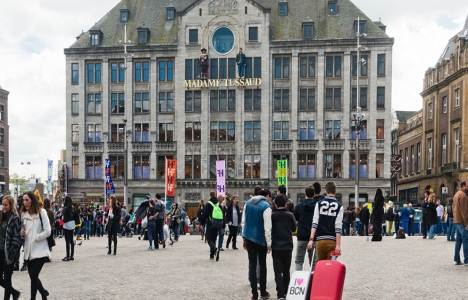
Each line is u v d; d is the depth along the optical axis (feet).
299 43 195.00
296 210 42.39
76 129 206.39
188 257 67.62
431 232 95.91
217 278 48.49
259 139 196.24
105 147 204.13
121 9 214.28
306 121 195.62
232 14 198.18
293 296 29.50
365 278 46.88
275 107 197.36
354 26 196.34
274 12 207.31
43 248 35.47
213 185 196.03
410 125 245.65
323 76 194.49
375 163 190.90
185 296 39.42
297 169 193.88
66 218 65.16
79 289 43.09
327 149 192.65
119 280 47.83
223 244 90.84
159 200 82.17
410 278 46.55
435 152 205.26
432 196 95.96
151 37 207.51
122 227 127.44
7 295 35.83
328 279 28.25
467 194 55.21
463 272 49.90
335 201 36.32
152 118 201.87
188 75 200.34
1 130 352.90
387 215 119.85
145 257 68.23
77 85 206.90
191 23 200.13
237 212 80.07
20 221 35.47
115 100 205.77
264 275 39.06
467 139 176.55
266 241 36.86
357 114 160.25
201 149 198.18
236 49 197.88
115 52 204.85
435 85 204.13
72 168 205.57
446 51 218.18
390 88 191.42
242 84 195.83
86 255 71.97
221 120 198.70
